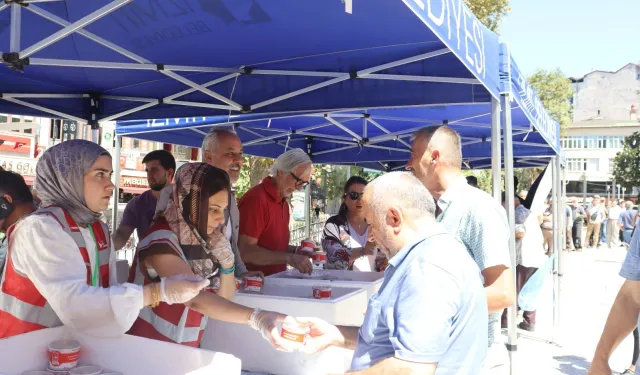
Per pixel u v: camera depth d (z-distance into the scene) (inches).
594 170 2723.9
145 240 86.0
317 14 111.1
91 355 71.3
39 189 74.8
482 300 64.1
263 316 81.3
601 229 956.0
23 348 68.0
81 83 180.5
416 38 130.4
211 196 86.1
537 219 289.7
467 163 444.5
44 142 719.7
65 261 69.8
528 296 261.7
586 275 518.6
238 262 126.5
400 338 59.6
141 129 269.0
